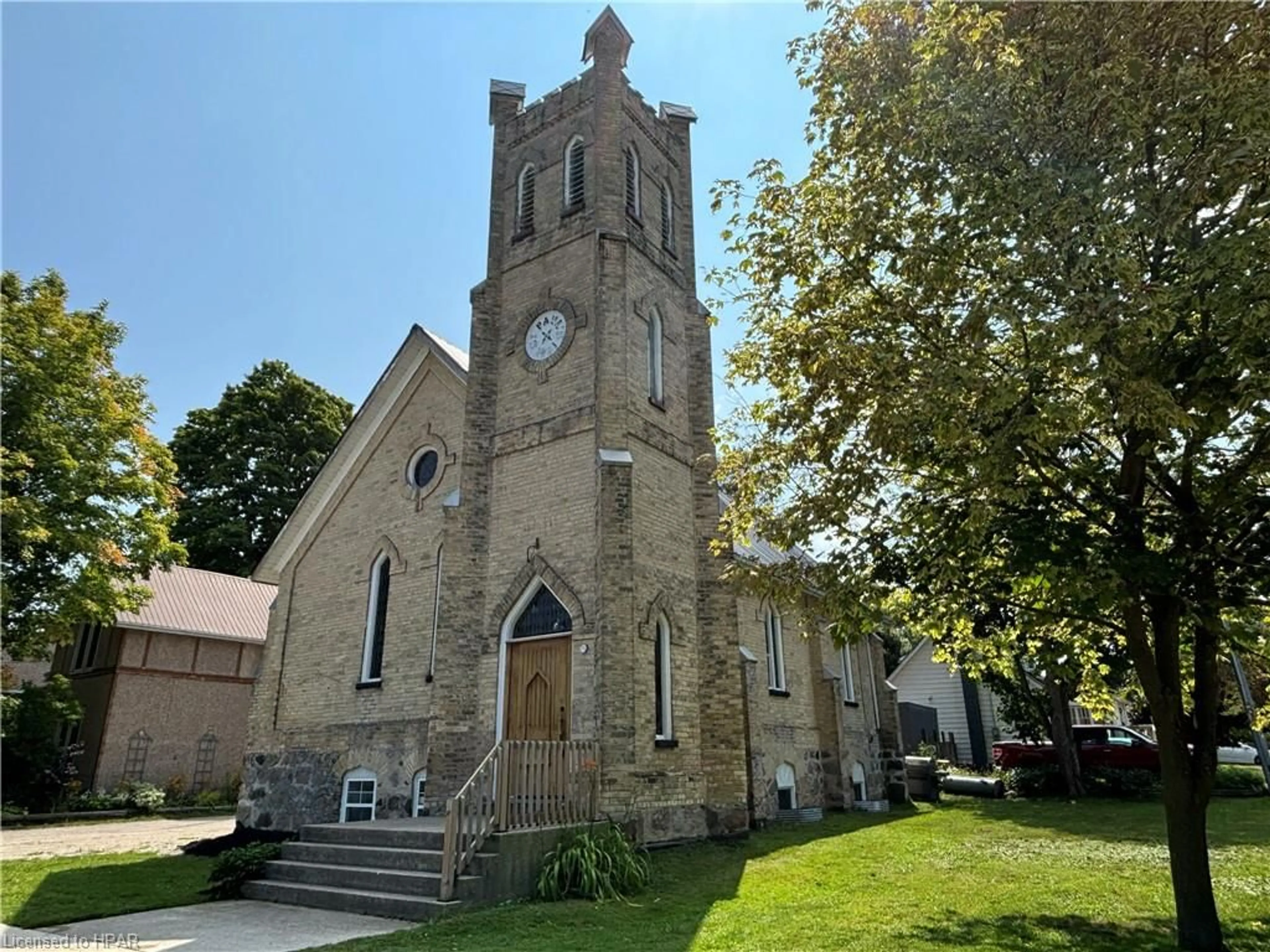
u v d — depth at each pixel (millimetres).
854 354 8625
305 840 12875
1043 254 7660
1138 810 19625
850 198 9523
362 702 18531
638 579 15070
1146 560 7316
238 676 34594
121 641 31625
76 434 23875
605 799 13086
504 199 19609
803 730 22406
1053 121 8141
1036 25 8555
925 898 10195
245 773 19984
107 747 30344
